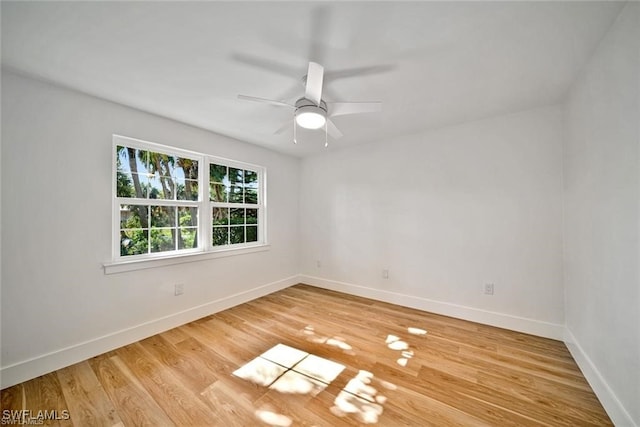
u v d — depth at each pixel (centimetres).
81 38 141
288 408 149
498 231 257
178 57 161
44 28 133
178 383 171
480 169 266
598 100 155
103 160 213
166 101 219
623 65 128
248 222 349
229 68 173
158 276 246
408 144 313
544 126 234
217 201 308
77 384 169
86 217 203
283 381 173
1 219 167
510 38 144
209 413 145
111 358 200
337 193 379
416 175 308
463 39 144
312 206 408
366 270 350
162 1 117
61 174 192
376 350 212
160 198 256
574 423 137
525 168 243
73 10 121
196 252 278
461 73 179
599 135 155
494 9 123
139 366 190
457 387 167
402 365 191
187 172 278
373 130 297
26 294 176
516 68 173
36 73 174
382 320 273
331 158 385
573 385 167
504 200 254
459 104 229
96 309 207
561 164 227
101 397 157
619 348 135
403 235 318
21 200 175
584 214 179
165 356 203
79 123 201
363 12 125
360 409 148
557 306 229
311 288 393
